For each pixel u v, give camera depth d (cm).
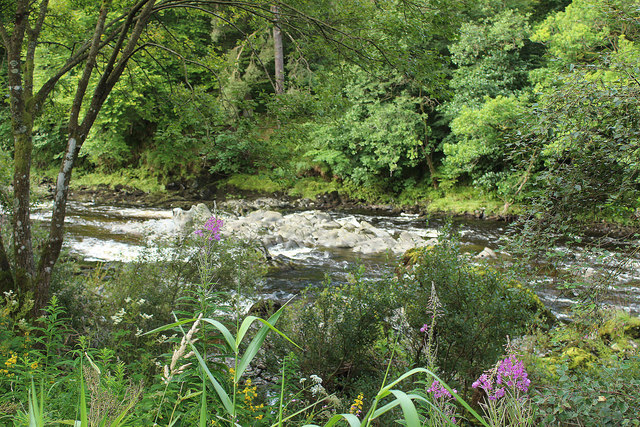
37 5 756
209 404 272
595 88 386
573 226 406
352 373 499
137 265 581
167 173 2495
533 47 2170
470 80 2052
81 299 571
